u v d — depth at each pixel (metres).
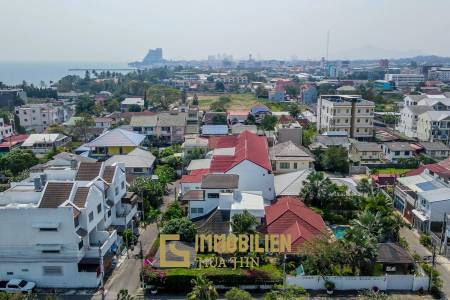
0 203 52.94
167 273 48.16
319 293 47.25
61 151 109.06
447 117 117.12
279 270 50.12
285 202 63.97
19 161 92.31
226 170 70.31
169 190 83.88
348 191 72.44
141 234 63.59
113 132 110.94
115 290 48.66
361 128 125.62
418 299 46.34
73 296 47.53
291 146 91.62
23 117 152.50
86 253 51.03
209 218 59.53
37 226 47.88
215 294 41.34
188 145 101.12
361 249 47.44
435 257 55.16
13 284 47.81
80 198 51.25
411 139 119.06
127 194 67.44
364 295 45.69
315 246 49.03
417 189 70.06
